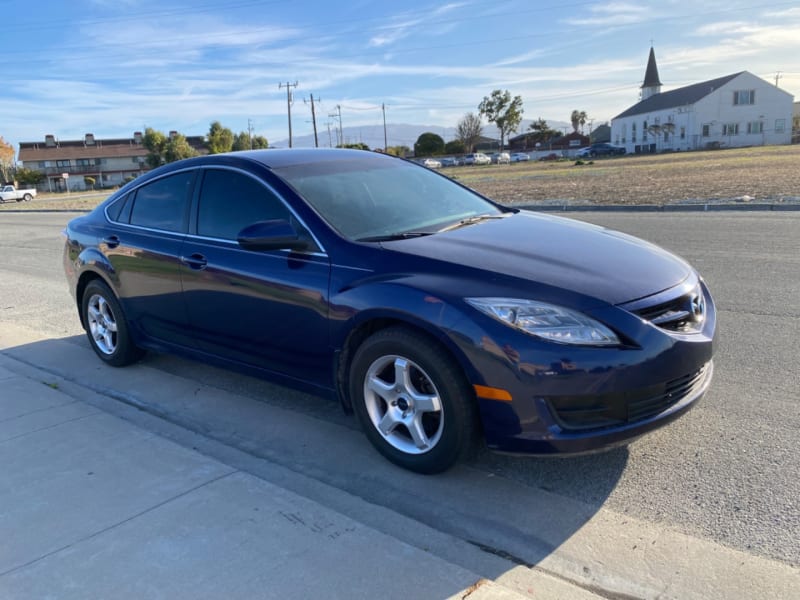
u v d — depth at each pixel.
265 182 3.98
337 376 3.58
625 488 3.19
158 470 3.38
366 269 3.38
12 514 3.01
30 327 6.75
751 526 2.83
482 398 2.99
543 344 2.87
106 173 101.19
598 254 3.44
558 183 26.30
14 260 12.38
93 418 4.10
